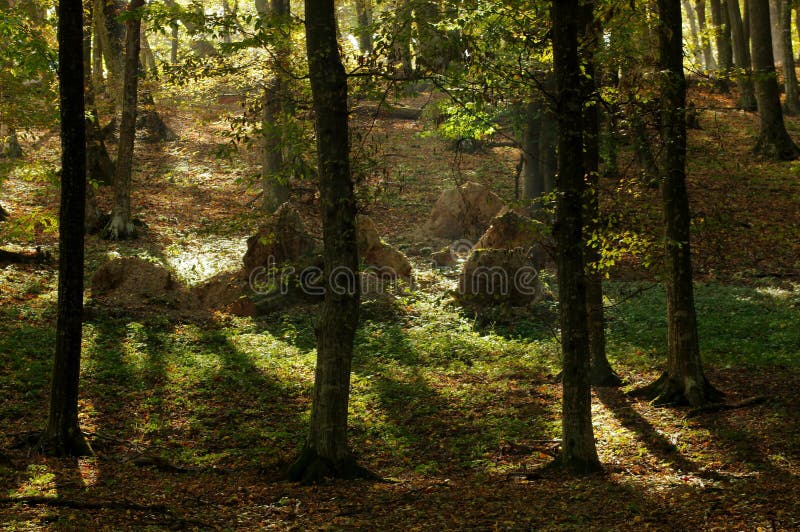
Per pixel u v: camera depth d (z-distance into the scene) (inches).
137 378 598.2
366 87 422.3
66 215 435.2
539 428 514.6
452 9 421.1
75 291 442.0
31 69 571.8
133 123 1013.8
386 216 1133.1
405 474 443.5
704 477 404.2
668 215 531.8
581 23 527.2
